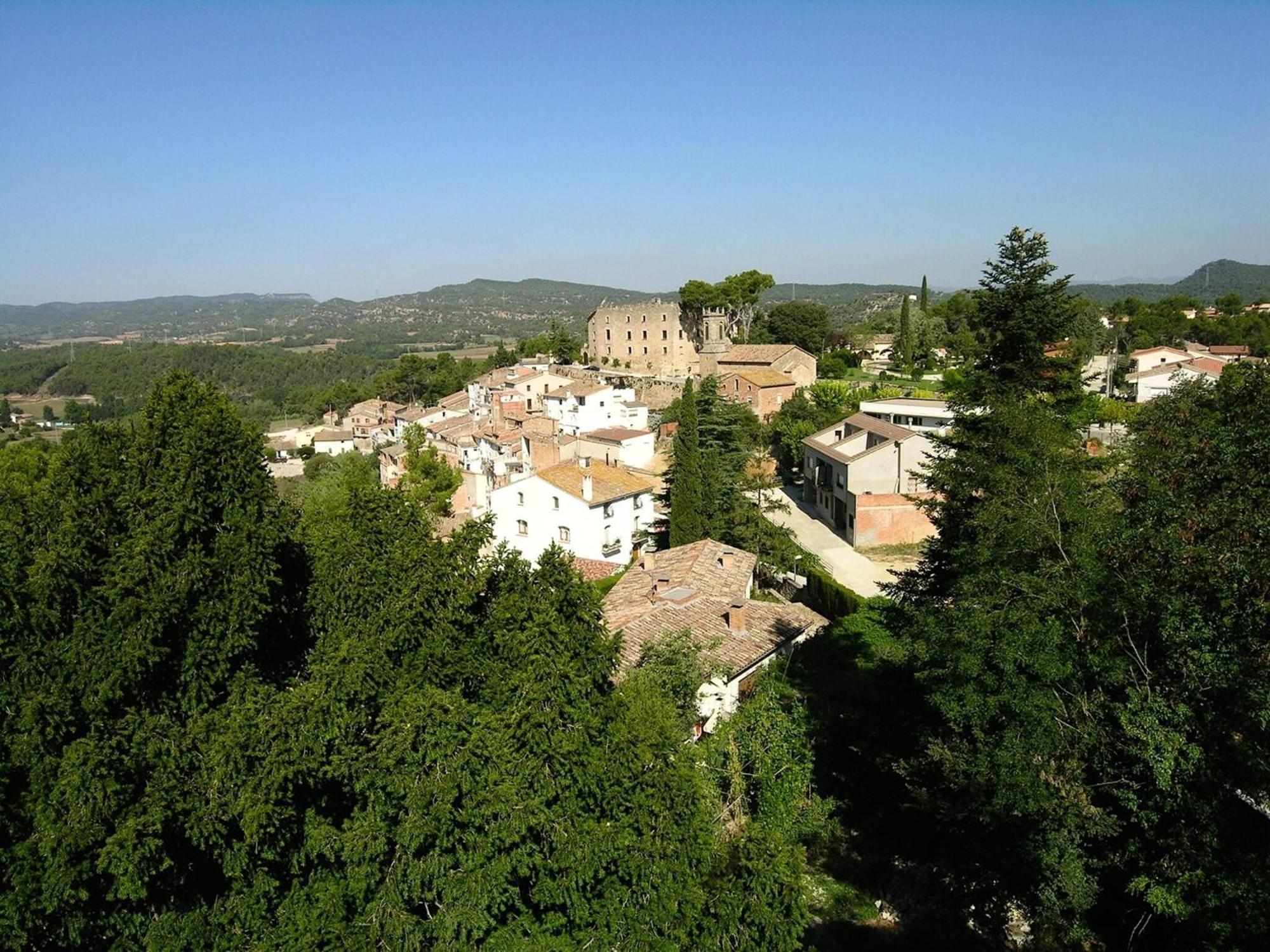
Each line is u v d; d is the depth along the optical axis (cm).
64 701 1250
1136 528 1820
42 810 1181
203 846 1228
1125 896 1745
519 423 7438
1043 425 2020
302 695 1281
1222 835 1495
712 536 4197
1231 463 1902
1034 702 1659
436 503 5659
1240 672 1495
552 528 4650
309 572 1686
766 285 11606
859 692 2538
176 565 1350
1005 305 2525
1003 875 1869
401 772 1221
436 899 1272
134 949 1262
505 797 1220
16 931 1130
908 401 6400
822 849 2209
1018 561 1795
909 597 2295
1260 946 1413
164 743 1268
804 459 6069
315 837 1231
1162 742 1540
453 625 1472
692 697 2289
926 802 1927
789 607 3216
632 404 8044
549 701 1340
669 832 1301
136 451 1438
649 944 1255
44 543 1409
